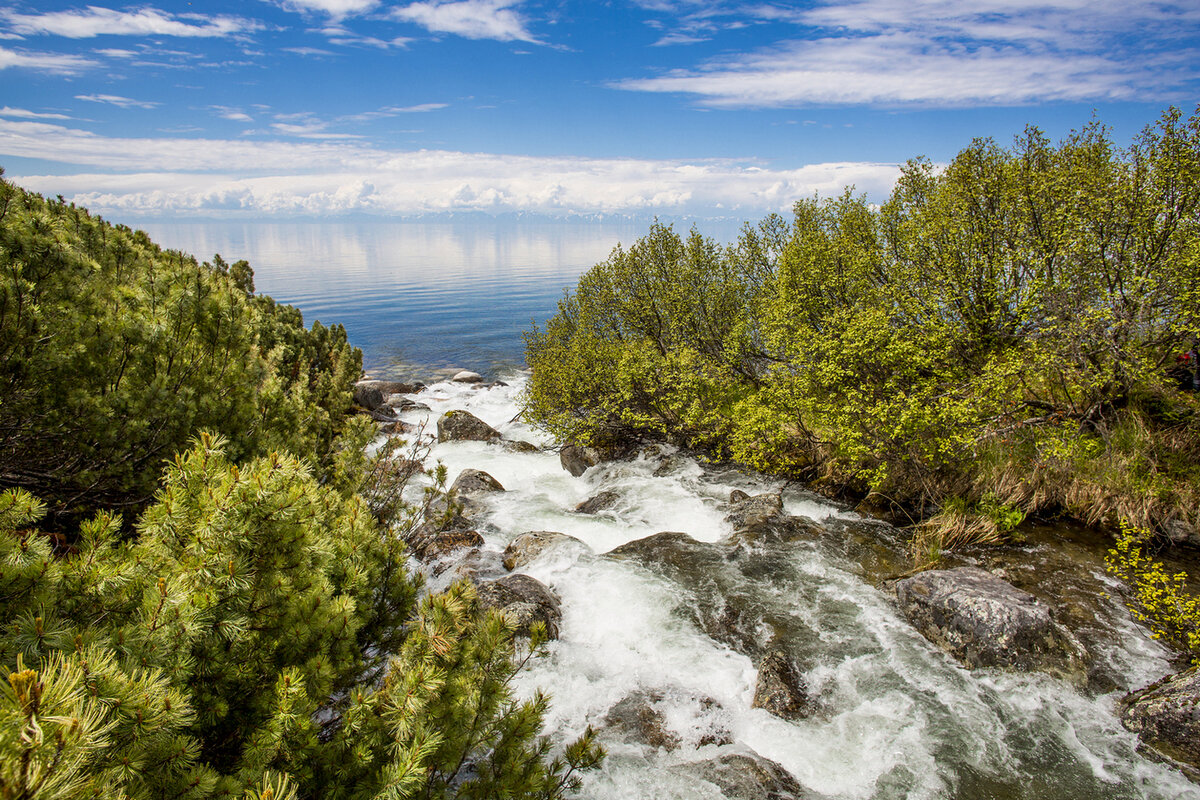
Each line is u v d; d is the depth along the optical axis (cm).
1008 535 916
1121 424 995
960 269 1076
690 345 1555
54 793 168
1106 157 1014
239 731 336
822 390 1130
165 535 329
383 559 516
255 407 654
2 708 173
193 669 303
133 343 589
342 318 4609
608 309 1695
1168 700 552
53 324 555
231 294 691
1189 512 876
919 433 1000
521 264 11625
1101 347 960
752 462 1220
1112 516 919
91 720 190
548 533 963
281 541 353
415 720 329
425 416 2023
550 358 1578
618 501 1178
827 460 1182
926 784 518
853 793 508
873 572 862
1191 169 877
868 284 1180
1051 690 620
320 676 345
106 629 282
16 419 522
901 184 1250
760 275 1510
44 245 571
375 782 323
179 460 359
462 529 1019
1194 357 1005
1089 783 515
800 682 645
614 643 718
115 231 807
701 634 733
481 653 400
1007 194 1021
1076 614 730
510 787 387
